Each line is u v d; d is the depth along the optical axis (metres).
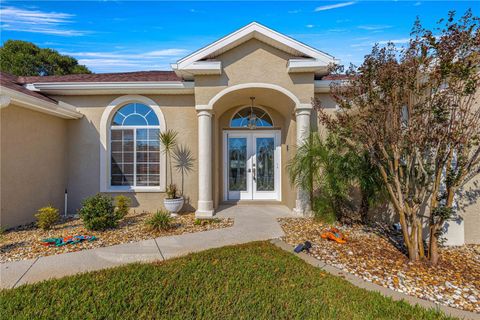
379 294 3.45
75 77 10.03
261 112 10.62
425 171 4.45
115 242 5.57
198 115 7.99
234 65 7.77
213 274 3.98
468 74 3.79
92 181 8.80
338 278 3.92
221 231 6.41
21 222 6.98
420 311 3.07
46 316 2.95
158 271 4.07
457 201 5.45
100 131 8.80
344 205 7.17
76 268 4.26
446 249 5.20
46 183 7.89
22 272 4.11
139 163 9.09
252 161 10.64
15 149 6.84
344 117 5.05
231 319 2.92
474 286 3.72
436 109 4.04
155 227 6.41
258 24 7.36
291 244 5.46
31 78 9.63
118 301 3.23
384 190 6.32
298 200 7.96
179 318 2.92
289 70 7.54
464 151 4.20
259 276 3.92
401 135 4.38
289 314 3.00
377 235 6.12
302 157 6.94
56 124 8.34
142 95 8.87
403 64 4.14
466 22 3.74
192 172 8.89
